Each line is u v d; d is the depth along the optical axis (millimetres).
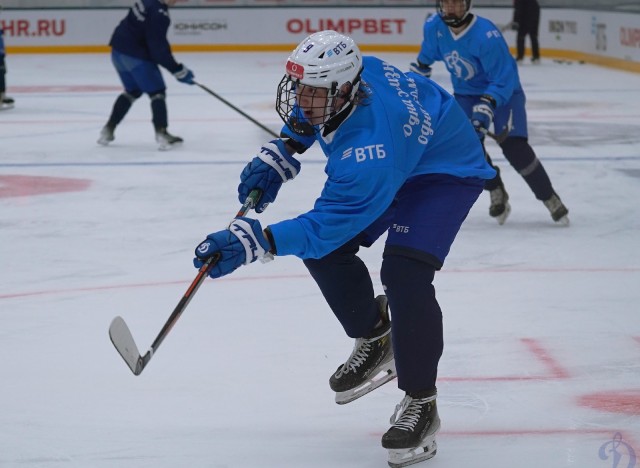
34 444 8875
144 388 10219
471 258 15516
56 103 35250
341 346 11430
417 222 8344
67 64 48812
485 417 9422
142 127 30047
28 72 45344
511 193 20781
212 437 9047
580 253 15836
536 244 16438
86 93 37906
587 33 48625
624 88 38344
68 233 17234
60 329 12109
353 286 8953
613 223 17984
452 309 12852
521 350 11273
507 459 8547
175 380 10438
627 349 11305
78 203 19625
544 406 9672
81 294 13625
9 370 10727
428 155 8469
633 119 30562
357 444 8922
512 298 13352
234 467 8453
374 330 9266
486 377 10445
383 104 8023
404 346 8359
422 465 8461
